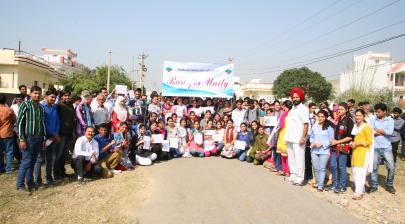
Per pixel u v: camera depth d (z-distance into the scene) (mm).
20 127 7133
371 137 7684
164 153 11719
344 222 6188
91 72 48094
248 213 6477
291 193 7906
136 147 11031
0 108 8656
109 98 12188
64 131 8492
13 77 28281
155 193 7602
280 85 53188
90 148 8719
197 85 14828
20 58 27922
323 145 8156
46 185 7852
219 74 14914
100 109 10141
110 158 9484
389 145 8375
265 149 11312
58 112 8453
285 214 6480
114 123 10477
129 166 10148
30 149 7262
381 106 8375
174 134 12383
